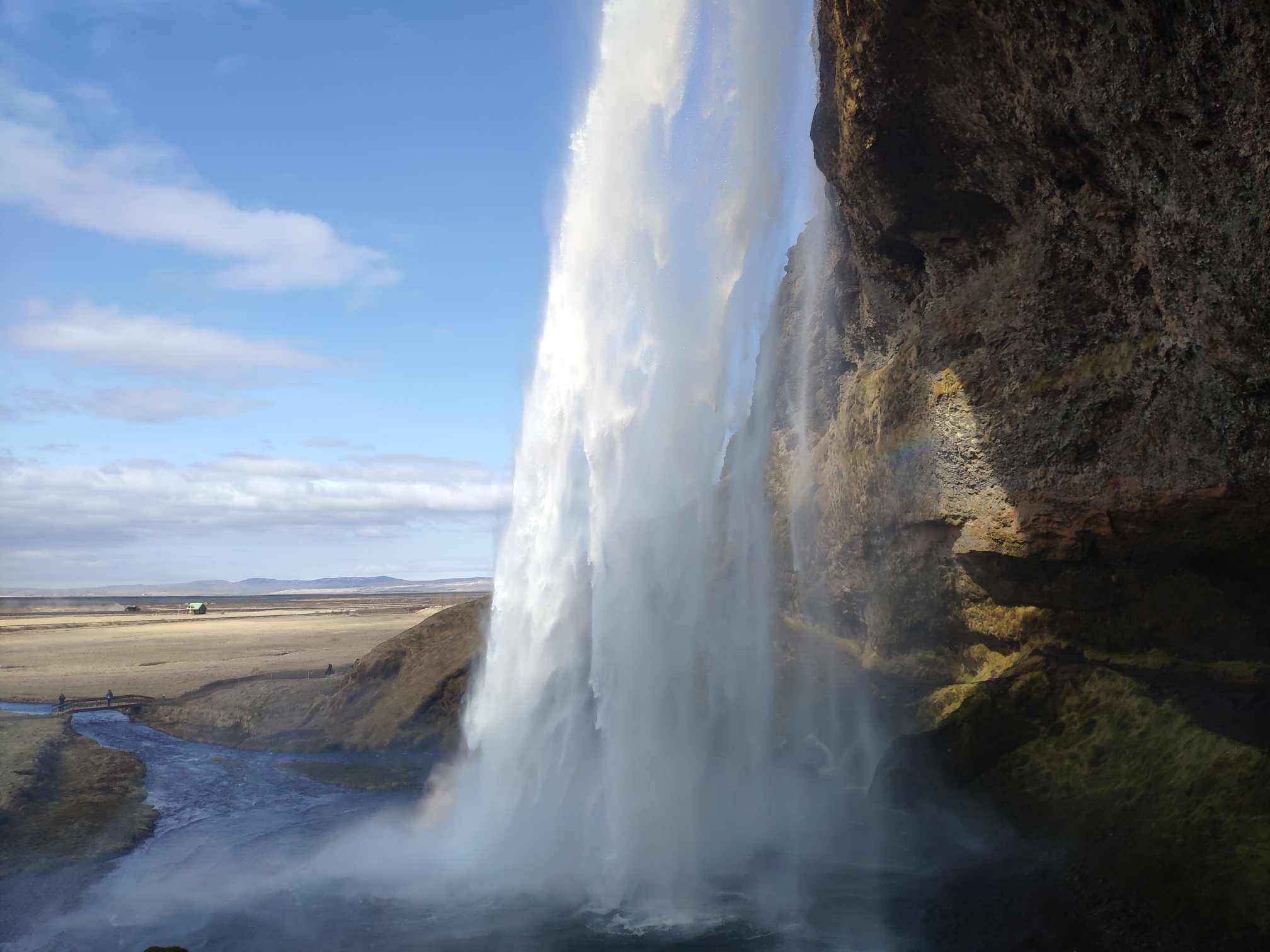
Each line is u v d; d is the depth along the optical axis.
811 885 10.41
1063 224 11.55
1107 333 11.66
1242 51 7.29
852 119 12.33
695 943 9.23
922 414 14.41
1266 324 8.57
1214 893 7.26
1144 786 9.23
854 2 10.95
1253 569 10.55
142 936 10.51
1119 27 8.45
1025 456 12.41
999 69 10.43
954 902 9.15
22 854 14.03
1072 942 7.77
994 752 11.41
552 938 9.70
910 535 14.87
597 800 14.56
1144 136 9.01
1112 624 11.92
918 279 15.23
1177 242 9.28
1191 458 10.44
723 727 16.44
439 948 9.60
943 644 14.80
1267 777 7.97
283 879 12.48
